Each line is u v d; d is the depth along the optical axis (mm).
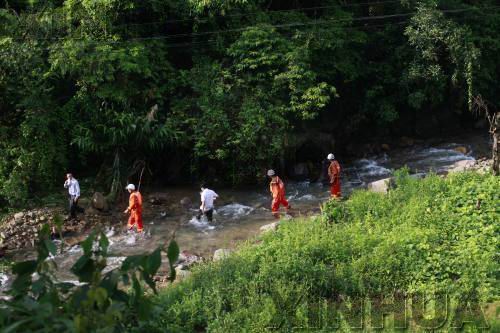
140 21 21391
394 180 17609
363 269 11344
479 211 13953
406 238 12359
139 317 6031
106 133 19344
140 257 5914
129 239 16500
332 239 12812
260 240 15086
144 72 20062
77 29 20375
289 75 21422
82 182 20141
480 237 12539
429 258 11562
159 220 18031
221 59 22672
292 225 14461
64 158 19828
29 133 18734
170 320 9562
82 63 19156
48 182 19594
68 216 17688
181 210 18875
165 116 20969
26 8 22250
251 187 21312
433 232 12695
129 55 20047
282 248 12609
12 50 18562
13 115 19656
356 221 14500
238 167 21078
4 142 19156
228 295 10531
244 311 9719
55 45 19156
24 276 6121
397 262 11469
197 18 21828
